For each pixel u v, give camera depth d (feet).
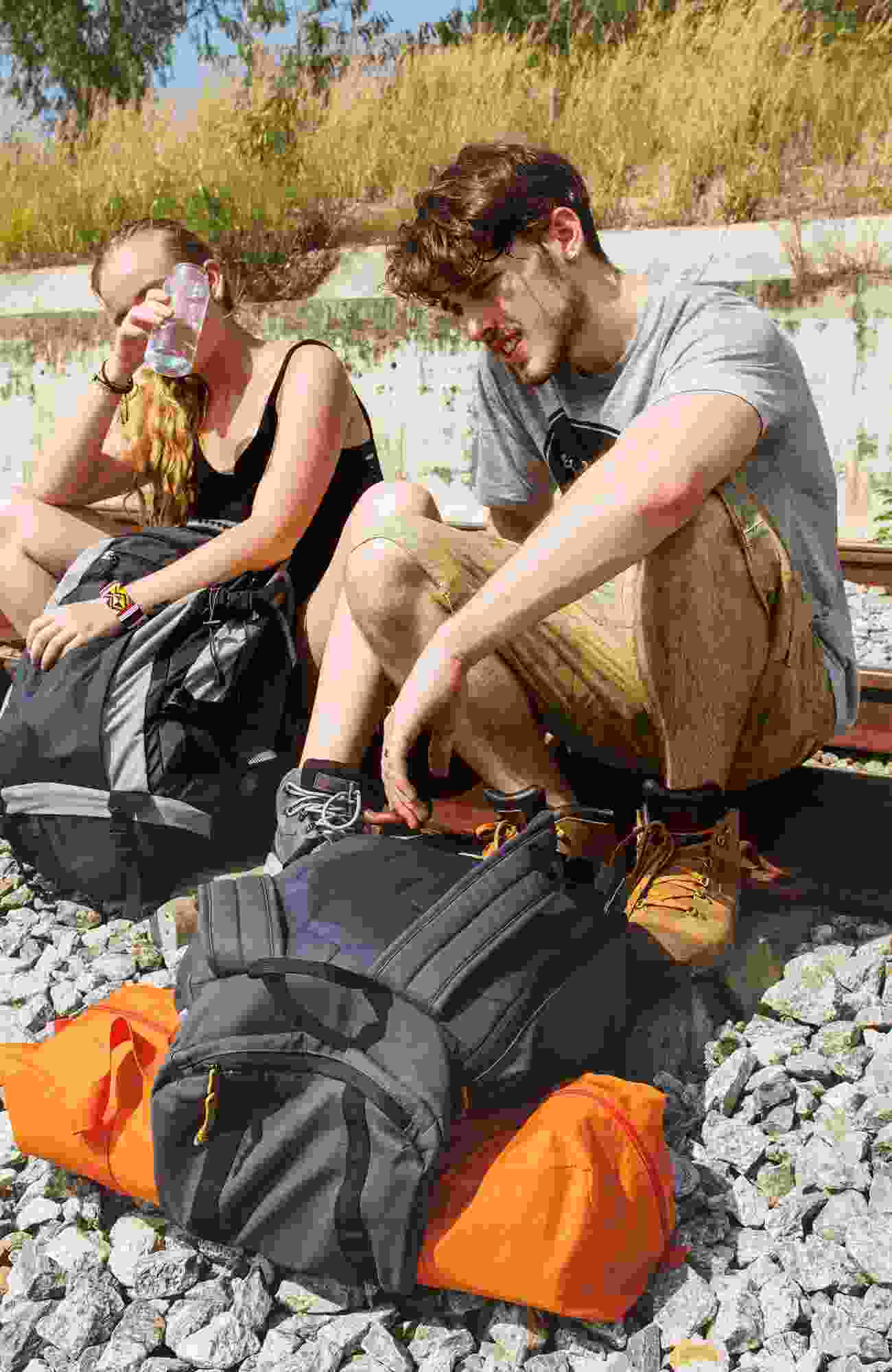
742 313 5.99
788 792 8.24
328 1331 4.82
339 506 8.86
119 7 40.06
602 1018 5.37
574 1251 4.46
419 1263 4.67
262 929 5.10
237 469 8.53
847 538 21.27
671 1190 4.90
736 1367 4.63
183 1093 4.88
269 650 7.95
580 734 6.75
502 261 5.95
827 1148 5.48
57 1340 4.97
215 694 7.70
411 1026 4.76
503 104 28.78
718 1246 5.16
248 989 4.94
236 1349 4.82
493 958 4.95
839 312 20.99
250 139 29.86
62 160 32.81
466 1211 4.60
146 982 7.38
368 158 28.78
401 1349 4.74
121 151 32.09
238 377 8.64
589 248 6.21
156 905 8.13
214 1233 4.96
